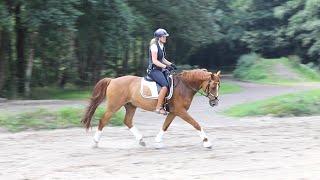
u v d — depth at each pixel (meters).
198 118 20.16
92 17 34.09
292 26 61.09
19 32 33.94
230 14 71.00
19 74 34.59
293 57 59.41
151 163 10.92
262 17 68.62
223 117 20.47
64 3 30.05
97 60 42.16
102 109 17.97
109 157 11.67
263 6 69.25
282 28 65.75
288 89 39.47
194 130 16.36
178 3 43.72
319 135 14.83
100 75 42.84
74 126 17.06
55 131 16.14
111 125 17.27
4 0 29.11
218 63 78.12
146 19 40.78
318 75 56.47
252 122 18.30
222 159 11.28
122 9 34.28
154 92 12.56
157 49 12.62
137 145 13.46
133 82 12.96
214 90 12.59
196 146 13.15
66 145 13.46
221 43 73.94
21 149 12.84
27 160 11.40
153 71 12.65
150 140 14.38
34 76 40.03
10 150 12.69
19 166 10.77
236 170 10.11
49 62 41.16
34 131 16.20
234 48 75.50
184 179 9.35
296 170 10.05
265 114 20.12
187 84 12.71
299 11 60.59
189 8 45.06
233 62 77.81
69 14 30.23
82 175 9.83
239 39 71.31
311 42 60.41
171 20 43.97
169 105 12.73
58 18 29.66
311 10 57.66
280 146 12.97
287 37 65.69
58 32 31.97
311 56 62.53
